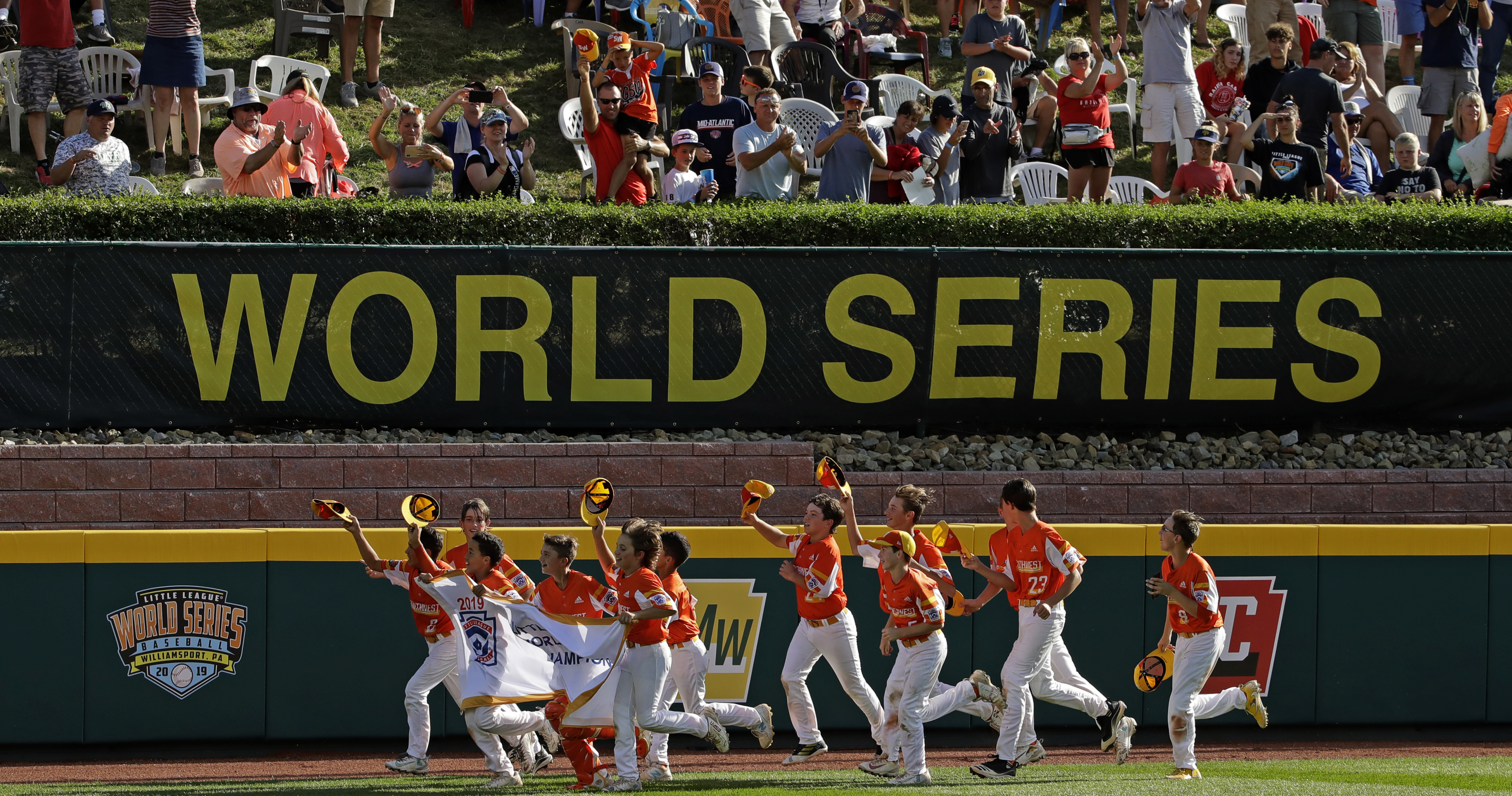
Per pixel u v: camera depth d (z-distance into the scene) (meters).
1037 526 27.80
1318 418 38.34
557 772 32.19
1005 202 47.91
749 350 36.72
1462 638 35.66
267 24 65.31
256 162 45.28
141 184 47.53
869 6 67.44
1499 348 38.16
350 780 29.77
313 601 33.38
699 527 34.34
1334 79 51.94
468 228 38.56
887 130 54.75
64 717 32.62
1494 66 65.00
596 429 36.56
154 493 33.69
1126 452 37.69
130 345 34.97
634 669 26.48
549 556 27.41
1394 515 36.62
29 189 51.88
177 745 33.25
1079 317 37.34
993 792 25.03
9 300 34.41
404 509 28.45
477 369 36.03
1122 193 55.31
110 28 60.62
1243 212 39.91
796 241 38.88
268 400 35.50
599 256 36.22
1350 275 37.81
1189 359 37.69
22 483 33.31
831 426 37.19
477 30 67.19
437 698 33.88
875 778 28.69
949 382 37.19
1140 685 28.00
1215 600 27.67
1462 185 52.62
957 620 34.62
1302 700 35.41
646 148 44.88
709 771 31.09
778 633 34.41
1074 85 50.34
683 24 62.00
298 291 35.44
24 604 32.50
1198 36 66.56
